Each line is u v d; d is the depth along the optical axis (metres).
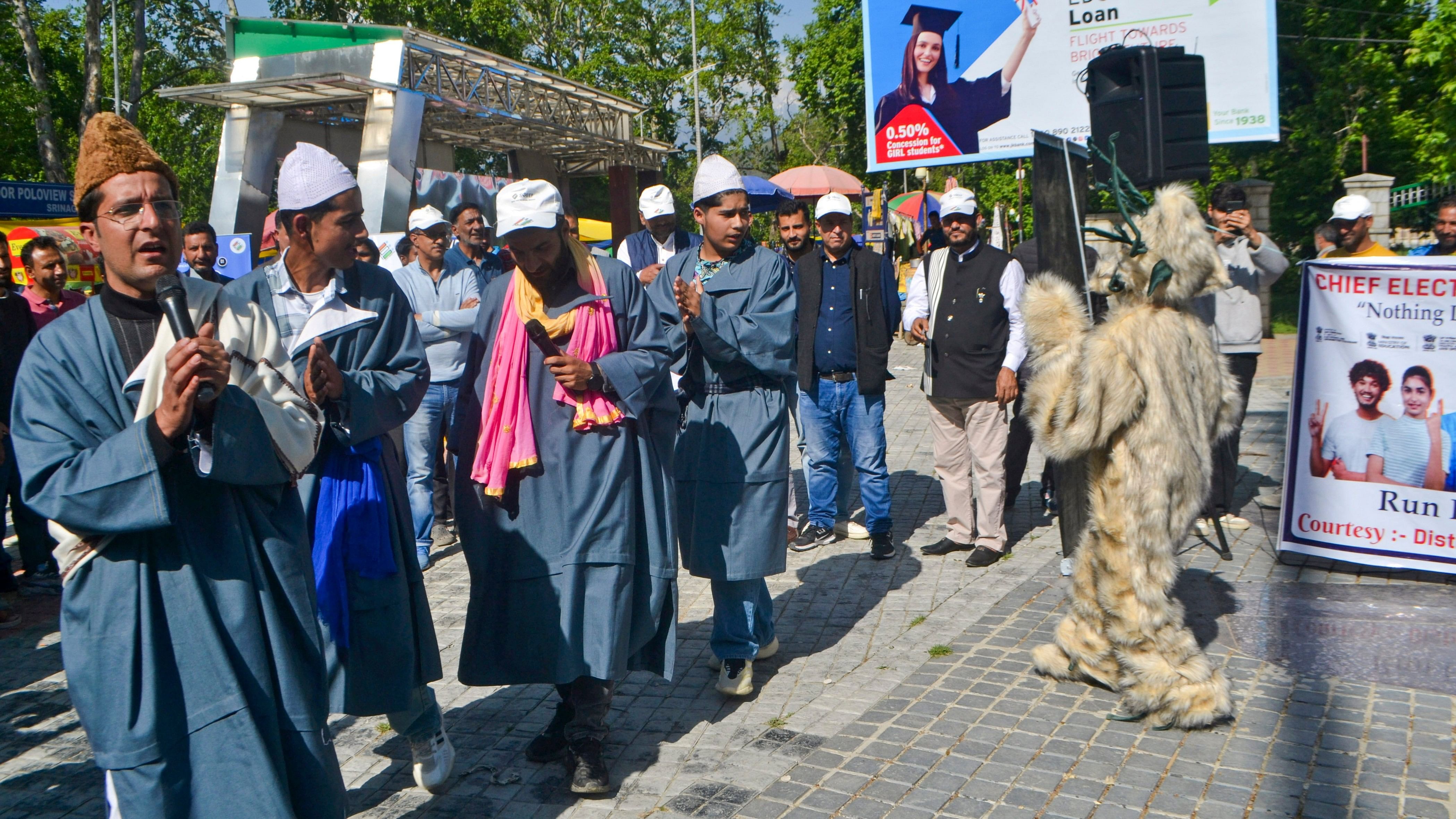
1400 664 4.31
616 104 21.55
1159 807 3.28
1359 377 5.41
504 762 3.86
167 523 2.18
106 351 2.32
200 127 38.00
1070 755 3.63
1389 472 5.38
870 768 3.61
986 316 5.84
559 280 3.71
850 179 23.41
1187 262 3.84
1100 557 3.95
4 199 17.00
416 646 3.38
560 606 3.56
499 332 3.66
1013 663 4.48
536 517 3.60
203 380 2.14
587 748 3.56
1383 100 21.92
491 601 3.68
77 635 2.28
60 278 6.61
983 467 5.94
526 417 3.57
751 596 4.35
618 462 3.65
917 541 6.59
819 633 5.08
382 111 14.38
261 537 2.44
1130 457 3.80
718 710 4.24
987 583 5.68
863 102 36.31
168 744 2.25
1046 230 4.95
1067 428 3.85
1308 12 23.53
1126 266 3.94
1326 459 5.53
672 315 4.42
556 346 3.54
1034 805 3.31
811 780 3.55
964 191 5.99
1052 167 4.91
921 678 4.38
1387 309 5.33
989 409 5.91
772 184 13.67
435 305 6.56
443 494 7.11
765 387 4.38
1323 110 23.14
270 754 2.32
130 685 2.24
